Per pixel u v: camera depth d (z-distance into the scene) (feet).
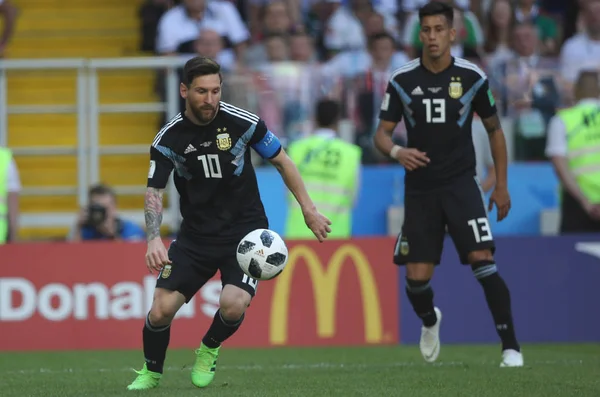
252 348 108.27
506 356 82.84
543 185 133.49
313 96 129.08
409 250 83.66
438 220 82.79
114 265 109.60
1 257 109.09
